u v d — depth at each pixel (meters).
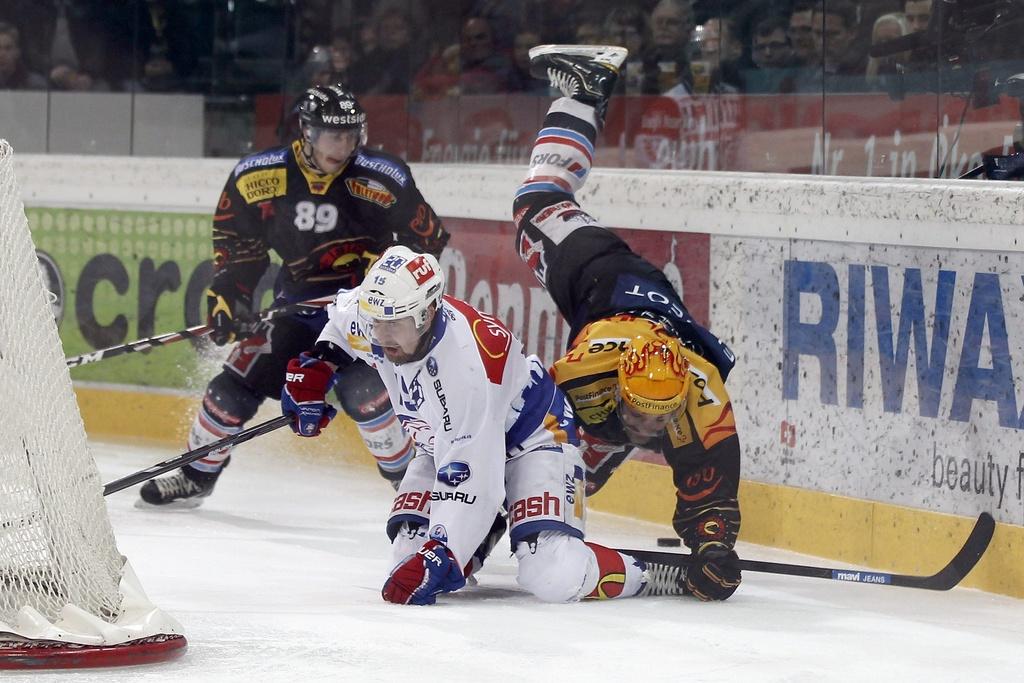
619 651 11.71
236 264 20.08
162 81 30.27
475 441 13.38
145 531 18.42
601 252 16.50
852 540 17.50
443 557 13.49
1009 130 18.55
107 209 28.02
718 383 14.63
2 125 30.89
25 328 11.25
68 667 10.48
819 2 21.34
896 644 12.51
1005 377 15.72
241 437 16.03
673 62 23.86
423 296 12.80
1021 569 15.42
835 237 17.69
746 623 13.23
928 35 19.67
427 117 27.52
